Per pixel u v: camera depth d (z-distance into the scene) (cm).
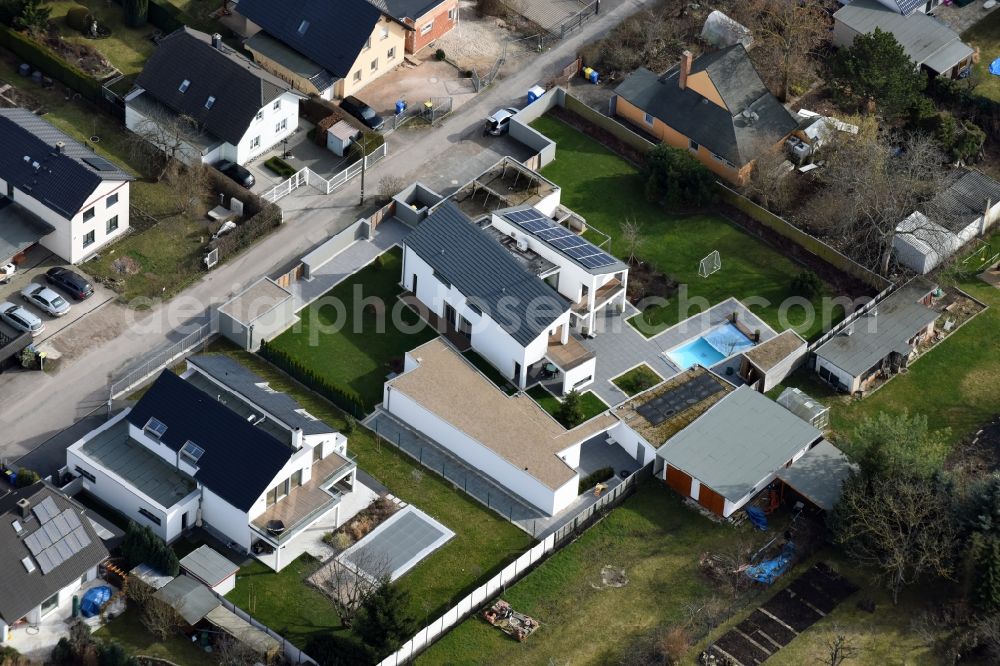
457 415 14125
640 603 13050
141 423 13400
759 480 13762
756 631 12850
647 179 16975
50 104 17138
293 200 16488
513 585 13088
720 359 15400
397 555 13225
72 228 15225
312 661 12188
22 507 12306
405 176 16950
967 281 16400
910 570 13350
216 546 13200
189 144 16488
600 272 14988
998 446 14700
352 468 13588
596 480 14075
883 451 13400
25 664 11981
